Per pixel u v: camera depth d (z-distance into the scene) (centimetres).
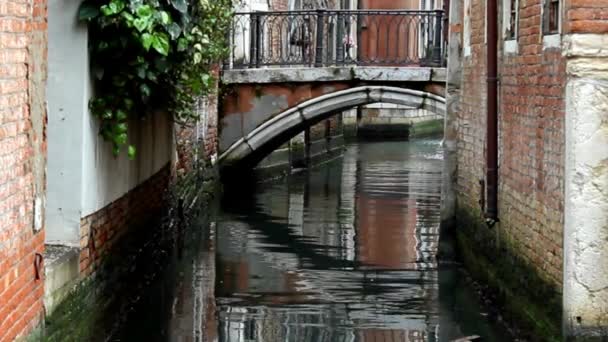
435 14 2211
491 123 1325
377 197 2433
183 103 1407
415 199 2398
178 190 1841
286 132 2378
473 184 1484
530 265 1121
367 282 1438
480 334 1145
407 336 1134
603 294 940
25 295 791
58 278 913
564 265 959
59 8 1041
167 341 1085
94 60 1073
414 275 1500
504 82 1283
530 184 1128
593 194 932
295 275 1479
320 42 2280
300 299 1315
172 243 1733
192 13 1201
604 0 916
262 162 2709
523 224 1161
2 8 722
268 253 1659
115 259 1201
